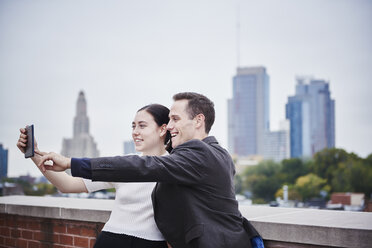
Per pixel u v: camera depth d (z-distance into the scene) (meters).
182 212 1.66
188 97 1.85
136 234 1.95
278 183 112.12
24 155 1.82
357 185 103.94
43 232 3.04
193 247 1.63
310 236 1.83
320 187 105.44
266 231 1.96
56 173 2.00
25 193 108.19
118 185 2.04
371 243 1.68
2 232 3.35
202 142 1.67
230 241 1.63
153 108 2.10
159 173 1.55
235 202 1.75
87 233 2.78
